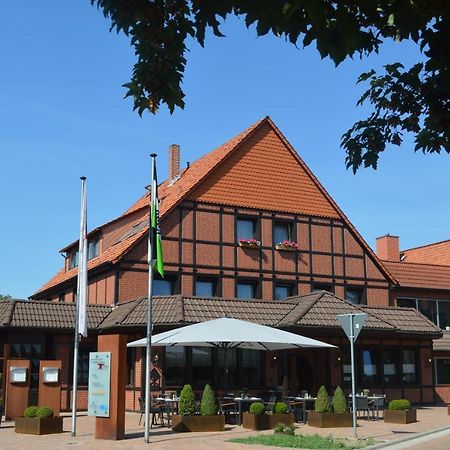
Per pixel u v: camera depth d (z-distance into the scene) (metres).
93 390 15.18
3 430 16.78
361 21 3.79
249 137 28.72
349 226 29.94
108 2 4.47
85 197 16.45
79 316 15.95
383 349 27.67
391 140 5.93
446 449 13.62
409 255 43.25
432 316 33.09
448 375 31.48
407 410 19.50
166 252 25.80
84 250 16.23
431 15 3.52
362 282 29.88
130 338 23.55
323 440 14.37
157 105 4.85
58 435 15.66
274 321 23.83
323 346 18.20
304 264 28.59
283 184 28.95
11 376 19.36
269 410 18.84
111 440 14.62
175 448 13.21
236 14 3.88
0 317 23.27
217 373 23.80
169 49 4.68
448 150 5.54
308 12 3.20
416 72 5.48
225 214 27.30
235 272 26.95
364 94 5.76
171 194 28.28
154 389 22.41
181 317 22.11
